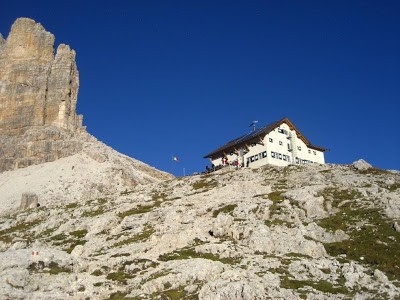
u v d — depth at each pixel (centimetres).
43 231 8506
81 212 9212
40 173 16975
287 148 11988
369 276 4806
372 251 5575
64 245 7125
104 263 5319
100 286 4653
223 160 12744
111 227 7600
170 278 4647
